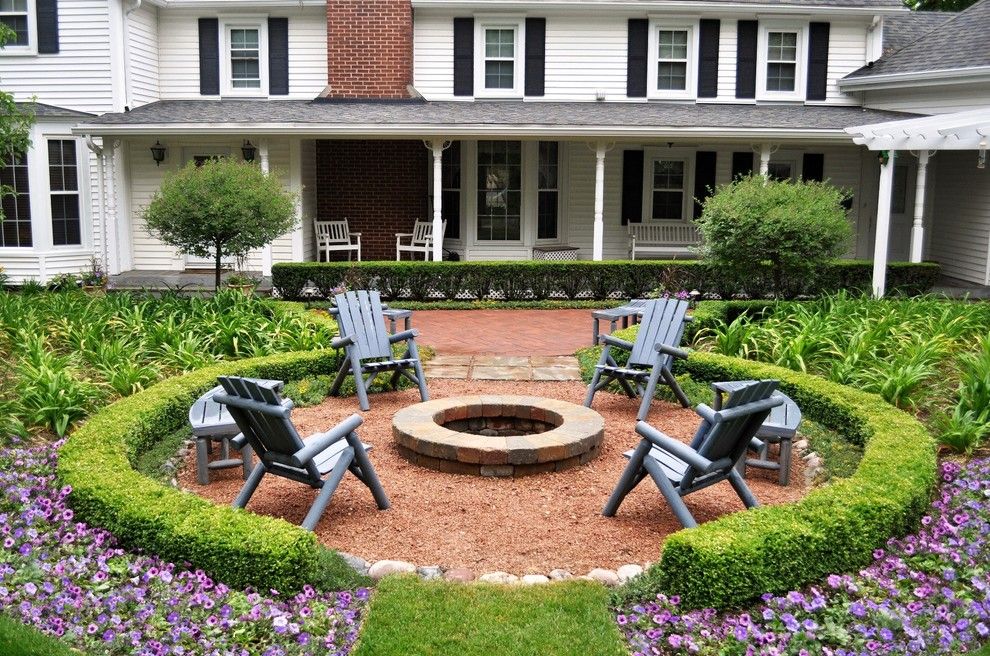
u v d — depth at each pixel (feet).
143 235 54.90
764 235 37.27
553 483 19.48
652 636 12.39
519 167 56.29
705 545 13.33
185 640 11.78
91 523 15.61
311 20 57.26
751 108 56.44
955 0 88.38
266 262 51.88
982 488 17.60
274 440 16.02
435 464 20.30
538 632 12.47
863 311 33.88
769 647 11.84
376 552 15.79
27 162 50.08
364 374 27.17
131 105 53.62
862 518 14.83
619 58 57.06
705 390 27.12
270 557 13.42
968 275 53.93
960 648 11.72
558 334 38.96
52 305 34.60
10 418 21.30
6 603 12.44
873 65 57.16
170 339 29.94
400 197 57.41
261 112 51.88
